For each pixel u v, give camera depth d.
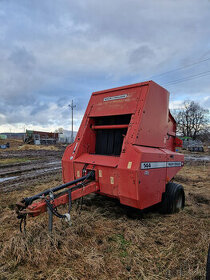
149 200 3.52
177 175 9.16
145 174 3.35
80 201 4.57
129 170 3.23
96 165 3.78
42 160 14.56
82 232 3.15
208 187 6.93
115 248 2.82
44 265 2.41
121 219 3.70
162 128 4.34
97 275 2.29
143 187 3.31
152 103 3.91
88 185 3.59
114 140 4.26
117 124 4.23
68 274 2.26
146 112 3.72
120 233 3.24
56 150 27.53
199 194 5.85
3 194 5.62
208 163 15.02
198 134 56.59
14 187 6.51
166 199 4.12
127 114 3.85
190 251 2.77
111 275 2.30
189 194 5.92
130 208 4.23
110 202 4.66
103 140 4.48
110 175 3.56
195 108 55.78
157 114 4.10
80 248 2.78
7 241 2.83
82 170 4.03
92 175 3.78
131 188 3.25
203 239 3.04
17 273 2.29
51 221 2.86
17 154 19.53
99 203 4.61
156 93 4.06
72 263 2.47
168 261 2.59
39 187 6.30
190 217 3.97
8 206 4.59
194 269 2.44
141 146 3.56
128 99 3.96
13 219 3.64
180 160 4.82
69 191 3.19
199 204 5.06
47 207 2.81
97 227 3.37
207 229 3.45
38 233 2.98
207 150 35.47
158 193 3.84
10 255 2.58
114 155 4.12
